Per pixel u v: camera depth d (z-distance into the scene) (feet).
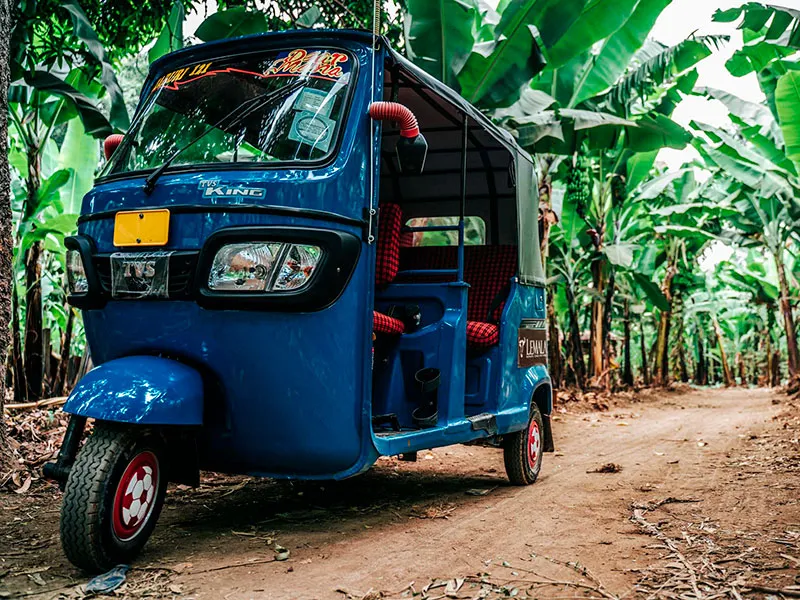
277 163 11.12
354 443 11.34
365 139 11.61
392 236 14.99
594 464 20.94
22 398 25.88
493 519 13.53
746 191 57.77
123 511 10.06
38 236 26.81
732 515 13.79
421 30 31.14
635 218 59.67
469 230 23.43
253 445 11.20
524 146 32.37
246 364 10.68
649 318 95.30
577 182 43.32
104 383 10.05
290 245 10.50
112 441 9.91
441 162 19.63
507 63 31.40
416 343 14.40
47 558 10.64
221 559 10.63
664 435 28.84
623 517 13.73
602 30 32.71
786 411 40.22
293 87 11.96
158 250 10.82
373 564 10.55
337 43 12.26
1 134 15.56
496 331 16.38
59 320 35.17
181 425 10.64
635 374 114.73
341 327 10.98
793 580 9.82
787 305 63.98
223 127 11.89
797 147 40.19
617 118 34.91
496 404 16.11
